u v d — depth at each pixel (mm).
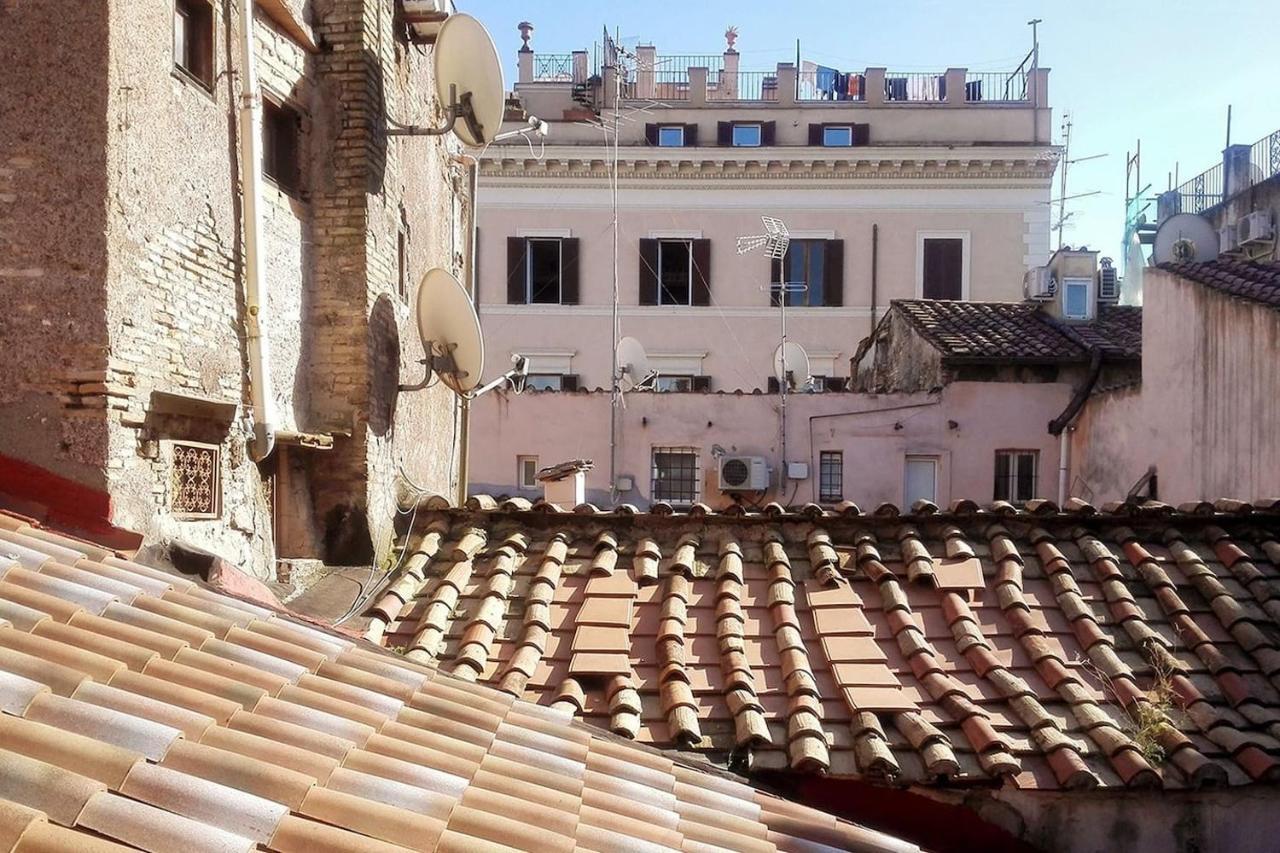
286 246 7098
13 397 5133
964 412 19203
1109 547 7707
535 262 28156
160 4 5621
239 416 6395
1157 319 14883
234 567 5625
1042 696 6285
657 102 28797
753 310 28062
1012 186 28172
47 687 3164
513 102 27844
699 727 5875
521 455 20141
